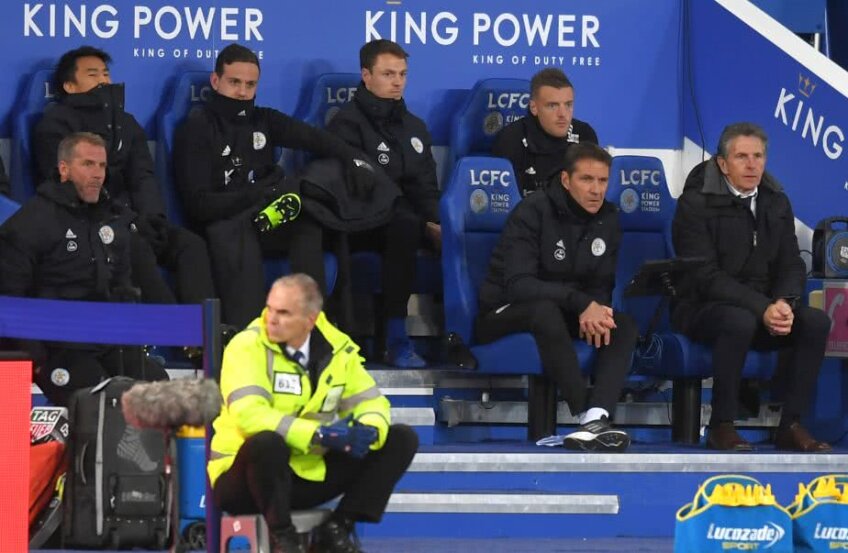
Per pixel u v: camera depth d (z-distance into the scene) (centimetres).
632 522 2511
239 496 1941
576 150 2695
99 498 2220
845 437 2928
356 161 2822
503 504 2462
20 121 2875
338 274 2811
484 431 2827
